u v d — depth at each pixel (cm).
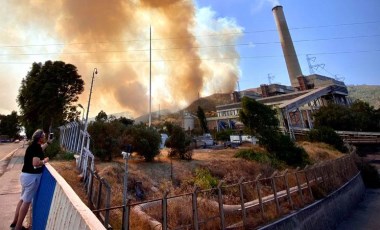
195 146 4238
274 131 3078
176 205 1009
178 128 2411
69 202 301
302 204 1527
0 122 8969
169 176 1780
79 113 3731
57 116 3525
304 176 1881
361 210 2170
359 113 5456
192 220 891
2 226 620
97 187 871
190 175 1847
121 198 1008
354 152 3353
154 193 1421
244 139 4850
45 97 3250
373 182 3106
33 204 597
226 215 1083
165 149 3312
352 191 2353
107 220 618
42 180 547
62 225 303
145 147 2030
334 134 4172
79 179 1099
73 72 3625
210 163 2216
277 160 2717
